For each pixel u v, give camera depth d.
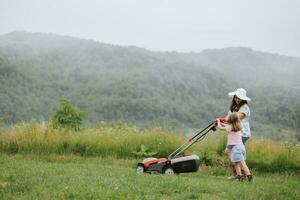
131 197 7.25
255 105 115.19
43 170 9.63
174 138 15.32
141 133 15.86
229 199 7.73
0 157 12.48
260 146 14.60
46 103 116.31
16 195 7.17
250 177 10.30
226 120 10.82
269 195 8.22
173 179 9.11
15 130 15.20
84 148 14.85
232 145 10.66
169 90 157.75
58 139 14.84
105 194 7.34
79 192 7.38
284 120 102.94
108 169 10.58
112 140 15.05
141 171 11.20
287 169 13.78
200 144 15.02
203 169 13.16
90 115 123.31
